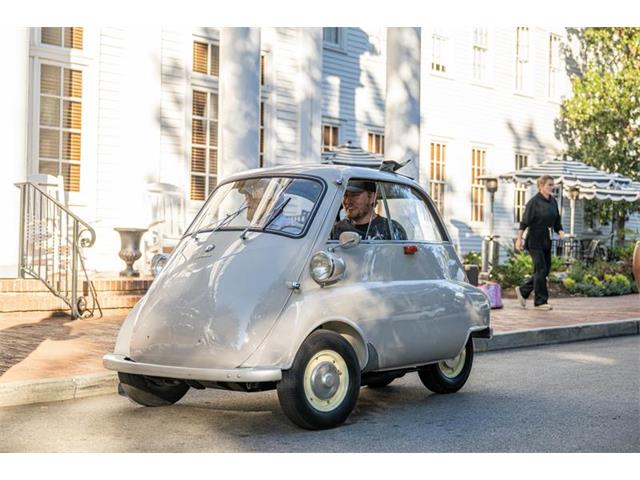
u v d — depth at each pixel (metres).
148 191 14.91
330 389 5.86
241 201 6.51
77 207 14.22
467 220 23.83
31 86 13.61
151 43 15.27
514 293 17.73
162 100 15.58
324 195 6.27
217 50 16.69
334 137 19.92
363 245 6.41
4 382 6.61
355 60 20.28
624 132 26.30
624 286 19.23
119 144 14.87
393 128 15.05
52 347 8.40
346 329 6.16
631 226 29.59
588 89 26.28
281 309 5.72
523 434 5.73
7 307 10.45
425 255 6.95
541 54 26.33
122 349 6.13
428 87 22.55
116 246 14.77
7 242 11.54
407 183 7.07
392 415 6.38
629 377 8.24
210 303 5.79
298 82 18.19
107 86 14.66
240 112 12.64
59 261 11.41
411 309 6.56
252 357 5.58
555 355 10.02
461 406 6.74
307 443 5.46
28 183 10.90
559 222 14.30
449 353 6.98
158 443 5.43
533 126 26.11
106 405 6.66
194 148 16.27
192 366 5.70
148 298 6.18
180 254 6.35
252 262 5.93
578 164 22.05
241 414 6.38
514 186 25.58
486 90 24.42
